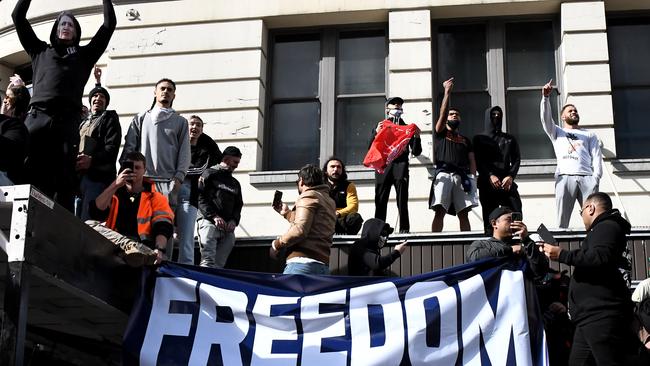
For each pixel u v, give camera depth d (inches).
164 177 426.3
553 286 377.4
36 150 371.2
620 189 563.5
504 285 347.3
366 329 342.0
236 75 615.8
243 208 589.6
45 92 376.5
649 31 607.8
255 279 350.6
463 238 420.8
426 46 606.9
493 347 338.6
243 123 606.5
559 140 494.6
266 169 615.8
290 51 636.7
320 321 343.9
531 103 605.9
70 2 652.1
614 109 594.9
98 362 399.5
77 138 380.5
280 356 338.6
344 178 464.4
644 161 564.7
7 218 302.4
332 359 337.7
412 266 420.8
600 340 323.0
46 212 301.1
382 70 624.7
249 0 629.9
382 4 617.0
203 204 429.1
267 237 438.9
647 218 557.0
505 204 475.5
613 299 327.0
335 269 425.7
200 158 466.6
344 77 627.8
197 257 448.1
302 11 623.2
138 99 617.0
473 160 492.4
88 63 389.1
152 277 349.4
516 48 616.4
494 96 607.2
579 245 419.2
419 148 486.3
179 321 343.6
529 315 343.9
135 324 341.4
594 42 593.0
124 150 429.7
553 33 614.2
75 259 316.2
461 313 343.6
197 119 467.2
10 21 677.3
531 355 337.7
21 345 283.1
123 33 631.8
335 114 620.7
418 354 337.7
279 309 345.4
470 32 623.2
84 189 406.9
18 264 288.2
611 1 602.5
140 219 359.9
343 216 452.8
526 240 354.0
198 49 622.8
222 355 339.0
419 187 574.6
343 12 620.4
